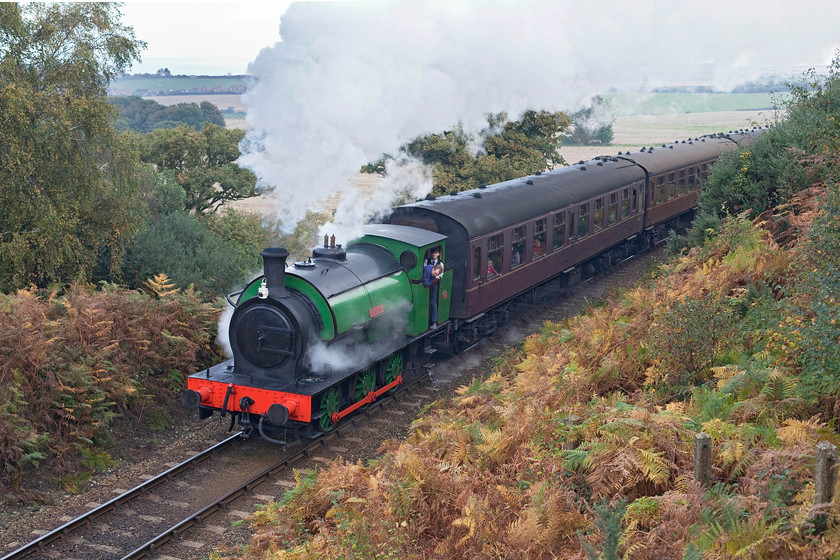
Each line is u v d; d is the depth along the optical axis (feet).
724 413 25.36
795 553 17.54
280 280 36.94
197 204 113.29
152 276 68.69
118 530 29.37
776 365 26.50
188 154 113.50
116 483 34.14
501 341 55.42
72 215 65.21
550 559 20.95
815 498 18.28
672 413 25.16
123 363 42.73
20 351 37.11
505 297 54.90
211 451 36.55
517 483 25.54
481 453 28.81
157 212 87.66
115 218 68.03
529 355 43.91
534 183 63.26
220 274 72.38
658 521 20.48
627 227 77.10
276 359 36.86
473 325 52.37
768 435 22.65
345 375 38.29
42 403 36.60
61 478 33.88
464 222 48.93
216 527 29.63
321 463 35.68
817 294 26.58
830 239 29.53
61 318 42.63
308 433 36.17
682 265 47.06
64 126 63.10
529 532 21.57
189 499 32.07
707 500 20.25
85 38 69.31
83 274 63.67
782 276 35.86
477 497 24.34
